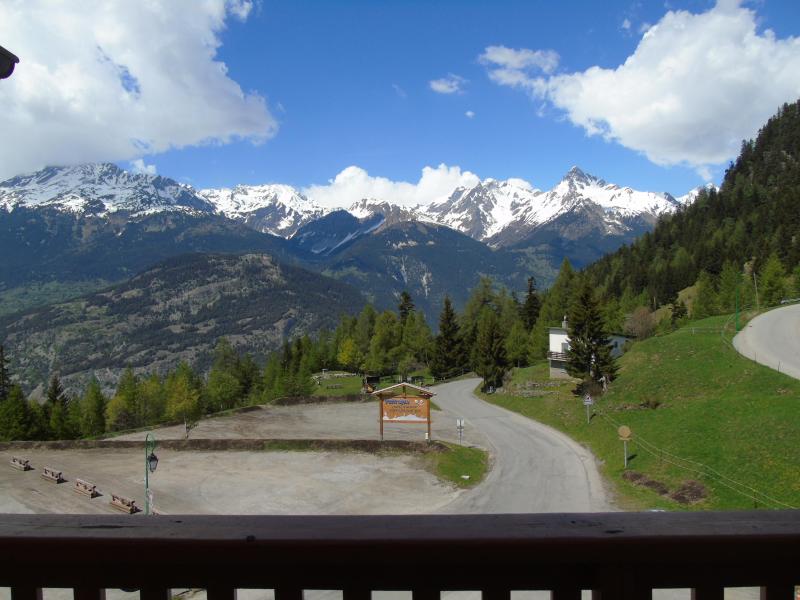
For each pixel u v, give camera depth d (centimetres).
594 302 4934
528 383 6044
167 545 195
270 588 201
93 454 4353
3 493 3469
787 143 16338
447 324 8250
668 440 3048
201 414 6406
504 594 198
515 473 3222
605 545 190
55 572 202
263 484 3359
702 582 198
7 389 9188
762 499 2192
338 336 10500
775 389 3341
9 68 357
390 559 193
